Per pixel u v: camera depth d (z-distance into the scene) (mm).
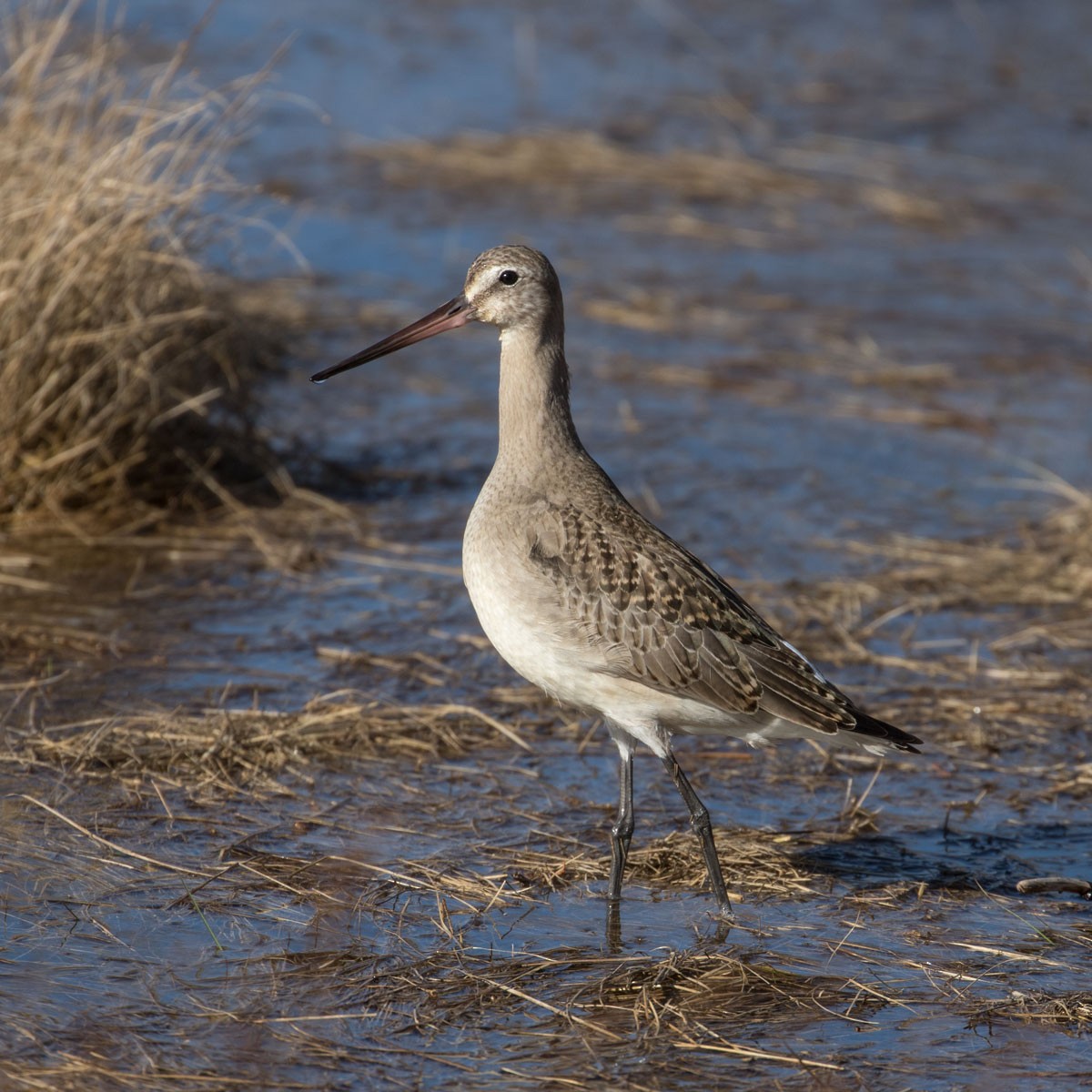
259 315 17203
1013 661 12758
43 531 13805
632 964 8727
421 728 11344
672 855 9969
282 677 11914
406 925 9008
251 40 26984
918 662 12680
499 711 11750
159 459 14594
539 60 29359
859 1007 8445
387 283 20203
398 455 16188
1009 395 18438
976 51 32312
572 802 10602
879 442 17047
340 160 23953
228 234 15102
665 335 19594
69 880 9203
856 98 29000
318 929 8875
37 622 12414
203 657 12125
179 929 8812
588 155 25016
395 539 14430
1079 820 10625
